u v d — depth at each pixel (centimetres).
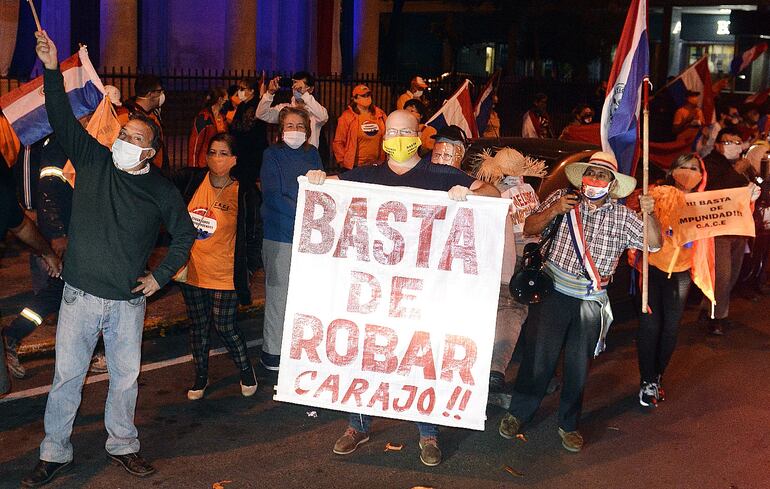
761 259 1054
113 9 1745
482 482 545
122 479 524
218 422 619
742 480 565
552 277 584
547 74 3262
